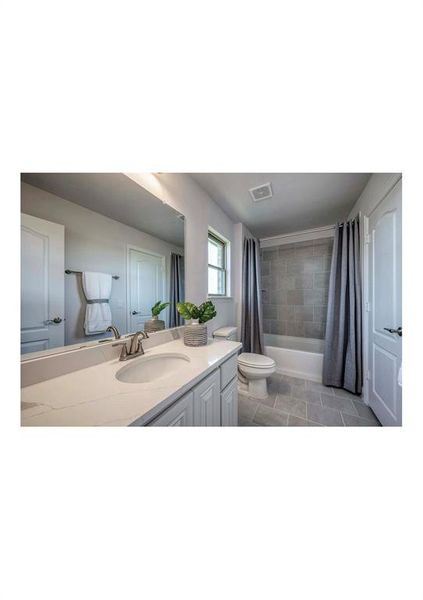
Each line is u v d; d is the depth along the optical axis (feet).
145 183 3.94
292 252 10.27
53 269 2.56
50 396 1.91
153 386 2.15
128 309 3.69
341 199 6.77
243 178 5.57
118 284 3.49
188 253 5.39
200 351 3.71
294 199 6.77
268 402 6.18
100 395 1.94
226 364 3.63
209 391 2.99
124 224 3.58
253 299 8.77
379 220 5.08
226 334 6.75
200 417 2.70
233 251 8.71
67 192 2.73
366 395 6.04
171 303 4.78
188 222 5.38
